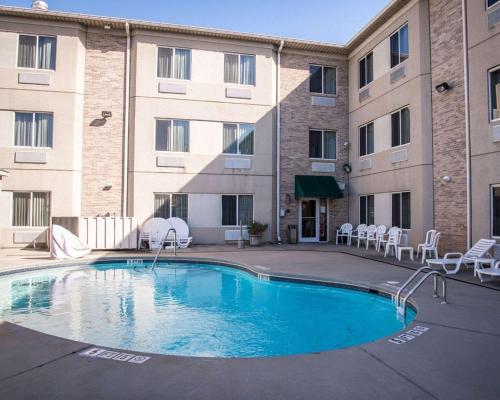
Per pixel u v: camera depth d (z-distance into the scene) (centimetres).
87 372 395
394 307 808
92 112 1697
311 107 1934
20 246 1600
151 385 368
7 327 539
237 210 1828
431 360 438
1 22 1602
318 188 1861
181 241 1673
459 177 1258
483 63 1166
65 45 1652
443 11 1334
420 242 1396
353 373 401
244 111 1836
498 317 609
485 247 1026
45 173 1622
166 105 1752
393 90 1580
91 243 1560
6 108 1603
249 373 399
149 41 1739
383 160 1653
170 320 740
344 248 1673
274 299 905
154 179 1730
